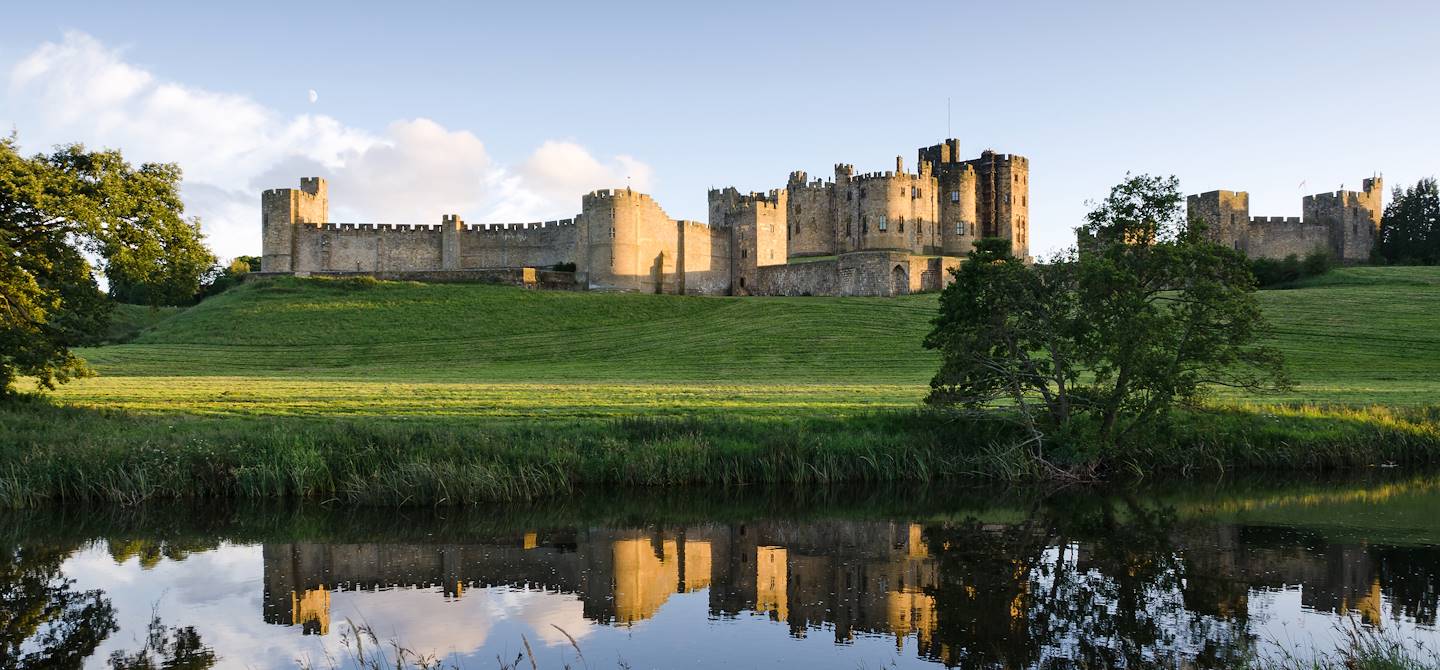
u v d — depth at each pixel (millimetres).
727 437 26438
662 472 24844
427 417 30094
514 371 54719
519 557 19031
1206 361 25578
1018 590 16953
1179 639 14492
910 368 53156
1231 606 16031
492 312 77000
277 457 23391
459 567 18312
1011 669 13289
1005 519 22250
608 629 14961
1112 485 25656
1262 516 22422
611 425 27250
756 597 16547
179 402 34844
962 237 118000
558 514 22453
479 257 102938
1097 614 15609
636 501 23656
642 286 97438
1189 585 17203
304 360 61906
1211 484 25812
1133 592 16766
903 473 25797
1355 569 18094
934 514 22750
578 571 18125
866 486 25312
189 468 23016
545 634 14727
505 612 15781
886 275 84875
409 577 17688
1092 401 26438
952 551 19562
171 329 73000
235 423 27453
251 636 14547
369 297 81750
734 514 22688
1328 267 86125
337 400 35719
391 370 56281
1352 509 23109
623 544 20078
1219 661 13570
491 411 31844
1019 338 26375
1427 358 50938
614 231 95125
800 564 18672
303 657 13688
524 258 102562
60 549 19234
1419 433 28891
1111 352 24609
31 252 28531
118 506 22219
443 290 84188
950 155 122938
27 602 16094
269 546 19641
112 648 14047
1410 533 20703
